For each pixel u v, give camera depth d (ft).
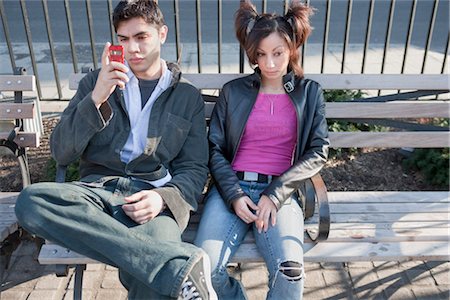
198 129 7.74
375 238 7.47
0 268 8.72
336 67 19.38
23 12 12.49
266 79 7.95
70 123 6.90
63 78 17.81
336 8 31.91
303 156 7.61
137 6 6.99
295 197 7.80
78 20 28.76
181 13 30.35
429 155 11.46
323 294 8.77
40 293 8.74
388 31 11.78
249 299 8.61
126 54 7.21
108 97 7.11
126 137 7.35
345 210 8.28
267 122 7.82
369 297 8.71
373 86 8.84
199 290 6.00
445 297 8.69
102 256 6.27
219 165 7.64
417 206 8.46
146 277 6.01
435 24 27.91
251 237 7.46
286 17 7.75
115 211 6.64
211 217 7.29
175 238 6.63
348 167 11.95
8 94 14.78
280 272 6.67
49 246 7.23
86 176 7.49
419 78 8.86
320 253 7.20
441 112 8.95
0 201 8.70
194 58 20.84
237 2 33.58
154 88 7.53
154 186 7.30
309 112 7.79
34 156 12.01
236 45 23.21
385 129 12.37
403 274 9.27
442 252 7.24
